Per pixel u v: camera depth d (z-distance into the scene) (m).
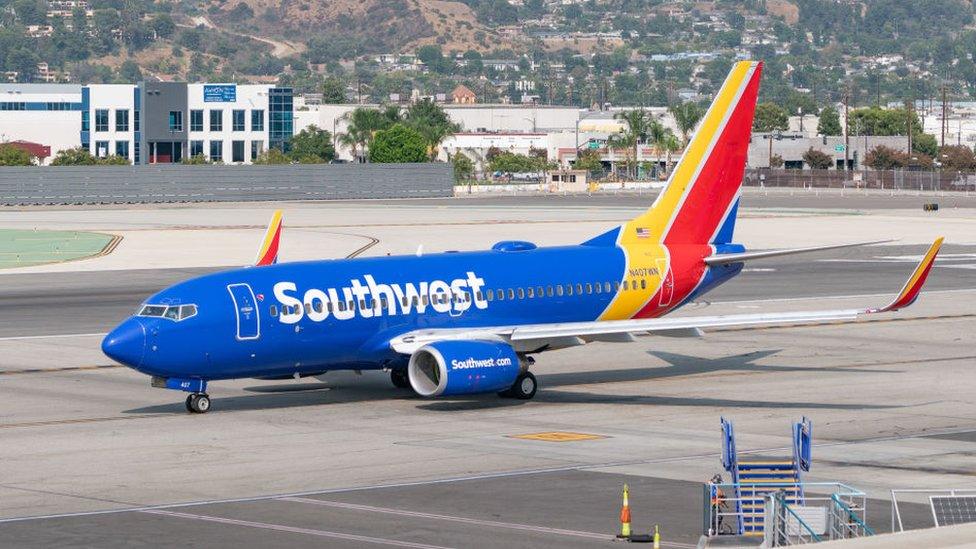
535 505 92.81
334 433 118.75
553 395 139.75
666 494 96.00
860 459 108.06
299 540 83.75
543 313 143.75
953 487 98.25
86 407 131.88
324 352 130.62
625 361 163.12
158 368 123.44
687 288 153.88
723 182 156.88
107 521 88.50
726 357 165.88
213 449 111.81
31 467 105.00
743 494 88.81
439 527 86.88
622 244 151.50
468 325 138.62
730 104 155.75
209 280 127.19
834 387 143.88
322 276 132.00
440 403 134.50
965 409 130.75
